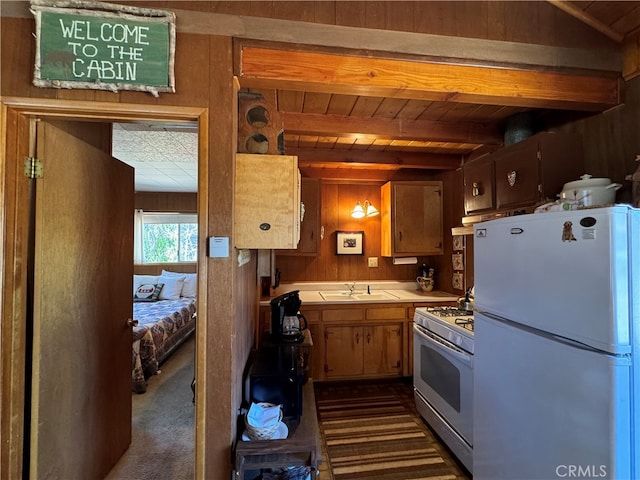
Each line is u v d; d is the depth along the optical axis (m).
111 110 1.31
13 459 1.28
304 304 3.02
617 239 0.96
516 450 1.33
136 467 1.91
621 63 1.67
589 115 1.86
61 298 1.49
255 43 1.40
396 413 2.56
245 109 1.54
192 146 3.06
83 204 1.64
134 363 2.90
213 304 1.35
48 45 1.25
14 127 1.28
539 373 1.21
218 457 1.33
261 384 1.60
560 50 1.62
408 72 1.51
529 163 1.88
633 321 0.97
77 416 1.59
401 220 3.38
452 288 3.34
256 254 2.51
